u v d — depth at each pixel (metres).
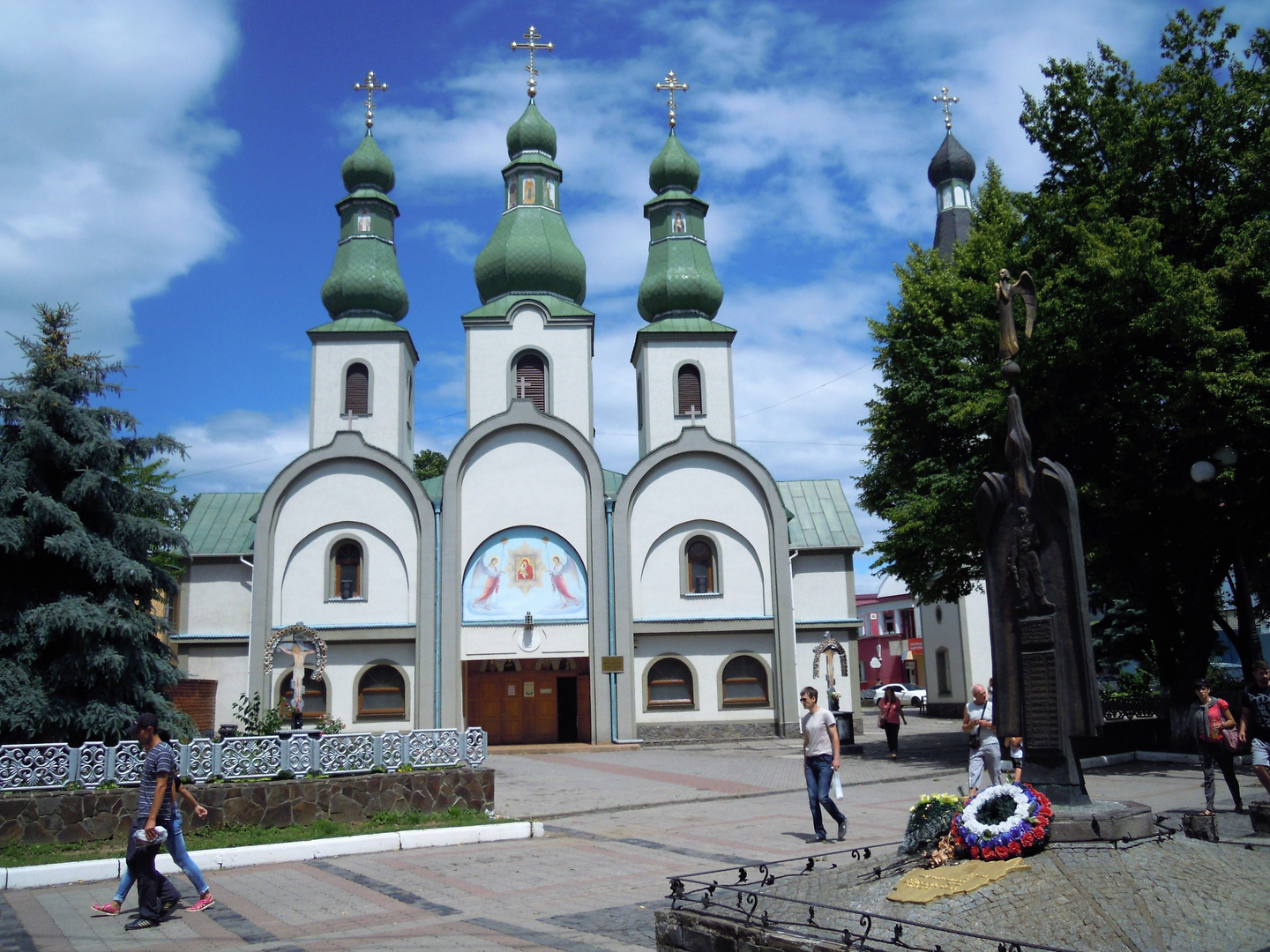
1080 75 22.42
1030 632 9.53
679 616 33.75
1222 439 19.45
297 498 33.78
